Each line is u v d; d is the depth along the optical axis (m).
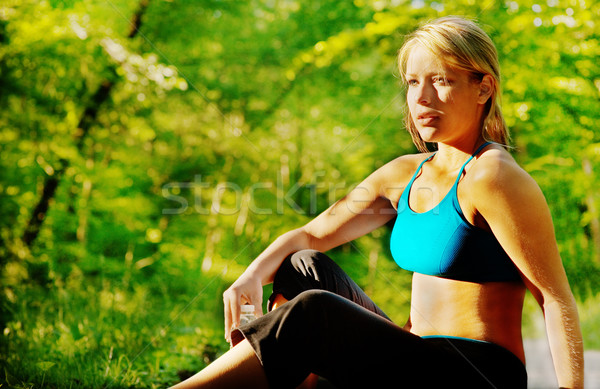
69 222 9.37
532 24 7.14
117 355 4.24
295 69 10.54
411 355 1.64
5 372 3.51
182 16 10.05
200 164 10.95
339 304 1.64
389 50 9.42
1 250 7.98
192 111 10.76
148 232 10.14
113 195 9.94
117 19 9.55
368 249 10.12
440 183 1.89
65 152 9.16
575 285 7.55
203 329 5.85
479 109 1.89
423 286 1.88
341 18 10.71
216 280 9.17
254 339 1.63
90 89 9.59
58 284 6.25
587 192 7.65
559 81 7.21
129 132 10.45
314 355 1.63
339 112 11.09
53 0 8.62
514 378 1.72
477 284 1.77
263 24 10.97
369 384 1.64
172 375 4.00
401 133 10.84
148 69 9.43
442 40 1.83
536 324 7.07
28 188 9.16
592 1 6.98
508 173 1.68
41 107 9.18
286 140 11.13
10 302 5.63
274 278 2.15
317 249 2.27
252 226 10.63
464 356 1.69
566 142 7.64
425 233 1.83
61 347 4.12
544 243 1.65
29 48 8.57
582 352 1.64
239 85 10.83
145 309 6.16
